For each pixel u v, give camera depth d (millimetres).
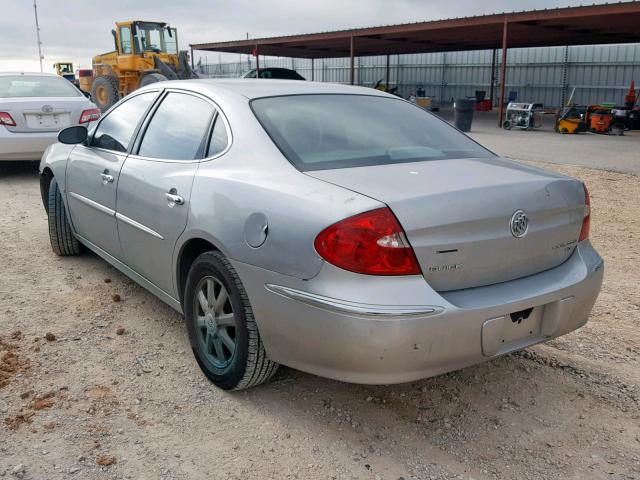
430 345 2469
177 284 3439
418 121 3678
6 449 2670
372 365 2469
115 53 20906
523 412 3057
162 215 3414
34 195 8242
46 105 8820
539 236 2822
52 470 2543
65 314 4156
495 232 2654
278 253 2646
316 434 2844
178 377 3334
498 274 2717
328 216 2502
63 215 5152
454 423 2953
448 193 2578
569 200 2953
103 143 4410
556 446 2785
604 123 17875
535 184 2838
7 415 2928
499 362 3564
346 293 2438
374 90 4031
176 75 19391
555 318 2846
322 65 46281
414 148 3277
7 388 3172
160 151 3689
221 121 3318
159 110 3902
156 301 4414
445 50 34906
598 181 9602
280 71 28266
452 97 38656
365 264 2430
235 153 3125
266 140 3062
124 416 2953
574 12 18344
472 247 2596
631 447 2783
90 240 4668
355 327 2414
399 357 2447
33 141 8719
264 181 2861
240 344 2932
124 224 3891
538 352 3703
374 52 37375
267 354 2861
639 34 24719
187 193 3219
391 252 2430
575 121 18062
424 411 3049
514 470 2613
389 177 2758
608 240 6305
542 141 15562
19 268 5113
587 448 2773
